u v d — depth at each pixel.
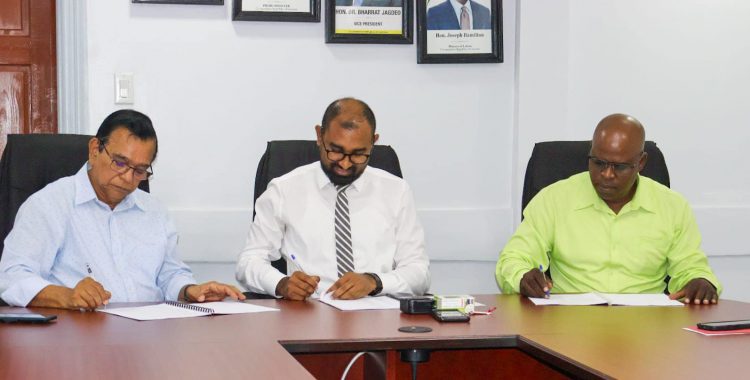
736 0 3.20
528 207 2.46
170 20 2.93
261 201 2.34
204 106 2.96
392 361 1.52
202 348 1.35
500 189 3.15
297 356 1.75
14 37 2.98
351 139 2.21
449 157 3.12
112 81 2.90
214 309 1.80
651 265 2.37
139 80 2.92
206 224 2.96
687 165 3.21
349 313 1.79
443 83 3.10
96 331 1.51
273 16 2.94
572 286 2.40
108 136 1.95
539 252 2.42
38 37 2.99
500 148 3.14
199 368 1.19
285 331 1.54
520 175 3.11
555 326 1.64
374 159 2.48
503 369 1.77
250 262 2.23
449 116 3.11
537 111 3.10
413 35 3.06
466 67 3.11
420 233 2.41
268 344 1.39
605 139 2.23
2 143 2.99
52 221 1.98
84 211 2.04
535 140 3.11
